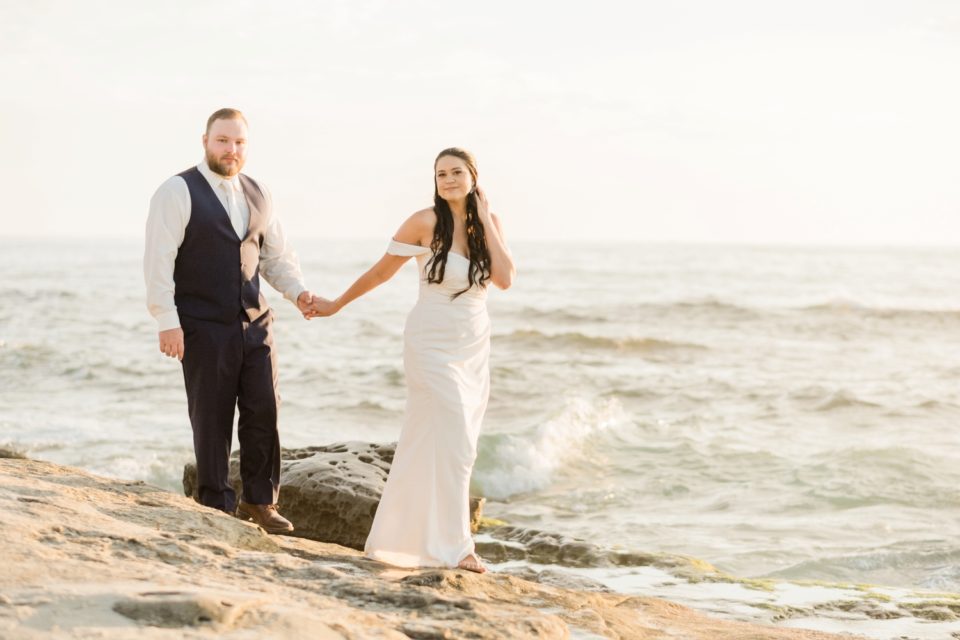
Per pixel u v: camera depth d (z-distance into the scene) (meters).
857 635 4.98
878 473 10.66
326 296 44.38
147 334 25.81
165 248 4.80
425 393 4.54
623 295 44.59
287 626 2.95
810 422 14.75
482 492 11.07
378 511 4.59
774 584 6.15
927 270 72.31
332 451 7.86
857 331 28.78
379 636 3.04
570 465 11.98
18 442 12.01
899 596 5.89
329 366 20.09
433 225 4.54
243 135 4.97
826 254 121.25
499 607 3.70
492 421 15.19
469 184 4.54
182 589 3.09
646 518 9.42
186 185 4.86
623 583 6.11
